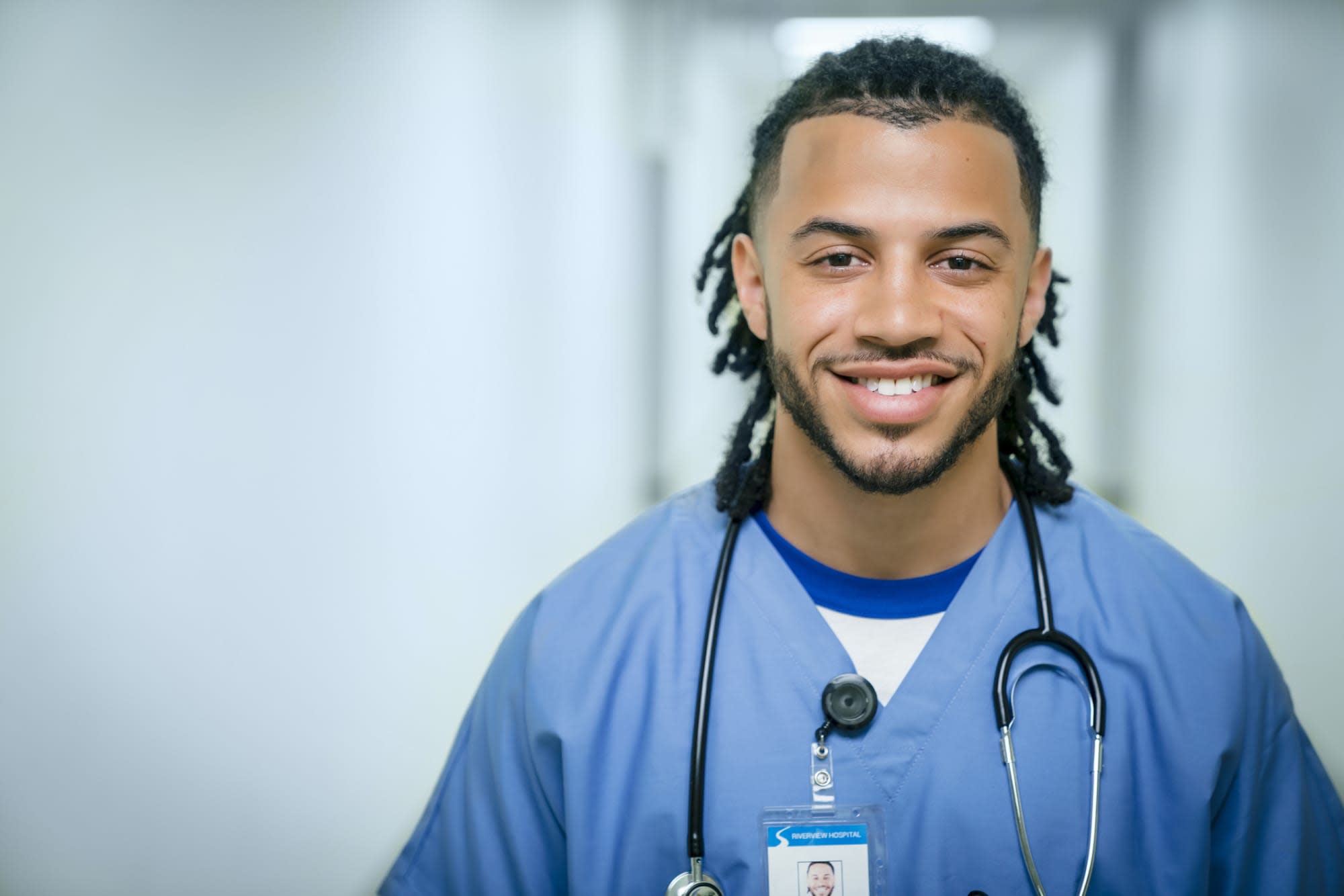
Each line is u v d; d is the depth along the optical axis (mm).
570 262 1738
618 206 1725
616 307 1741
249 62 1736
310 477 1759
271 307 1755
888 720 756
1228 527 1632
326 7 1730
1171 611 804
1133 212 1637
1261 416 1632
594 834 763
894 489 737
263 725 1715
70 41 1725
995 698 752
